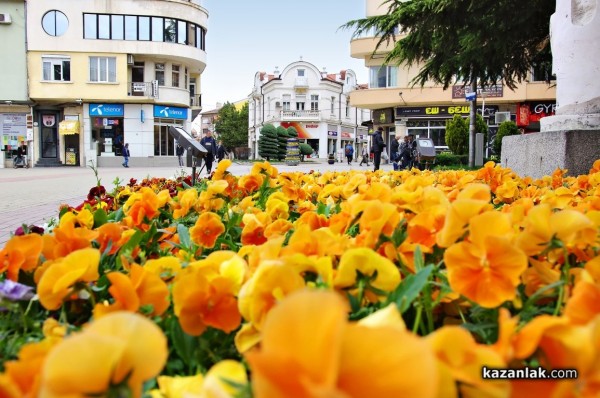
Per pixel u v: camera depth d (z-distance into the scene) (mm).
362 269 1016
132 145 33406
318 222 1663
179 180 7152
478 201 1104
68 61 32500
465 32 11461
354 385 509
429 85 32500
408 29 12508
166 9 33406
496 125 31484
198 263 1137
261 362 487
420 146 20062
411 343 509
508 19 10656
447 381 612
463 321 1074
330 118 67625
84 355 579
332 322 499
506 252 946
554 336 636
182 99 35094
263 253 1097
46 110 33219
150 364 622
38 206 8805
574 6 6523
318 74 66562
